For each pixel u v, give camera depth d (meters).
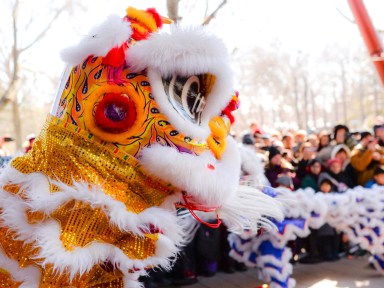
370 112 31.23
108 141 1.34
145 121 1.35
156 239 1.28
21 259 1.33
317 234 4.33
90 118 1.33
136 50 1.34
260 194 1.67
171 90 1.41
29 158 1.39
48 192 1.28
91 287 1.33
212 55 1.38
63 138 1.36
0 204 1.36
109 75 1.36
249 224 1.63
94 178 1.29
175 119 1.35
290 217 3.14
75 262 1.18
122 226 1.23
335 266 4.30
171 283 3.71
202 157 1.40
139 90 1.36
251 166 2.46
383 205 3.55
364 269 4.16
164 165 1.30
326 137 5.27
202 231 3.74
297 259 4.53
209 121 1.50
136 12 1.47
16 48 6.57
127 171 1.33
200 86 1.48
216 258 3.96
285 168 4.10
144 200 1.38
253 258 3.31
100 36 1.34
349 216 3.52
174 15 3.26
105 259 1.29
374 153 4.62
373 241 3.57
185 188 1.35
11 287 1.34
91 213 1.25
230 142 1.57
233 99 1.60
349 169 4.76
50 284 1.26
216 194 1.38
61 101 1.45
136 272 1.38
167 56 1.33
